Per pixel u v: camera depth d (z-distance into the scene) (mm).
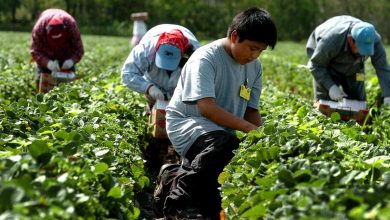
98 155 4648
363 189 3520
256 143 4902
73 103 7332
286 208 3221
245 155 4664
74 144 4434
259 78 5812
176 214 5320
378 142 5715
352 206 3137
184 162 5586
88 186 3844
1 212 3143
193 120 5492
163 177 5766
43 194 3373
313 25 69438
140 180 5344
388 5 65625
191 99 5246
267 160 4477
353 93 8984
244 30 4973
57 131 5367
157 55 6703
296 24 69250
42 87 9883
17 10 72250
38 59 10266
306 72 15000
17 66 13188
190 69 5344
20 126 5734
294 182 3768
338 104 8242
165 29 7172
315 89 9094
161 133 6891
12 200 3141
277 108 7660
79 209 3477
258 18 4957
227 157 5273
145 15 19438
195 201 5371
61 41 10172
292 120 6141
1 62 14586
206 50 5395
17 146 5086
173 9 65938
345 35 8258
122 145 5703
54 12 10461
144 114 7676
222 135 5324
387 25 65875
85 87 8867
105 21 65312
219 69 5379
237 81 5504
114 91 8875
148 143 7242
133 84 7094
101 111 7023
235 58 5258
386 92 8648
